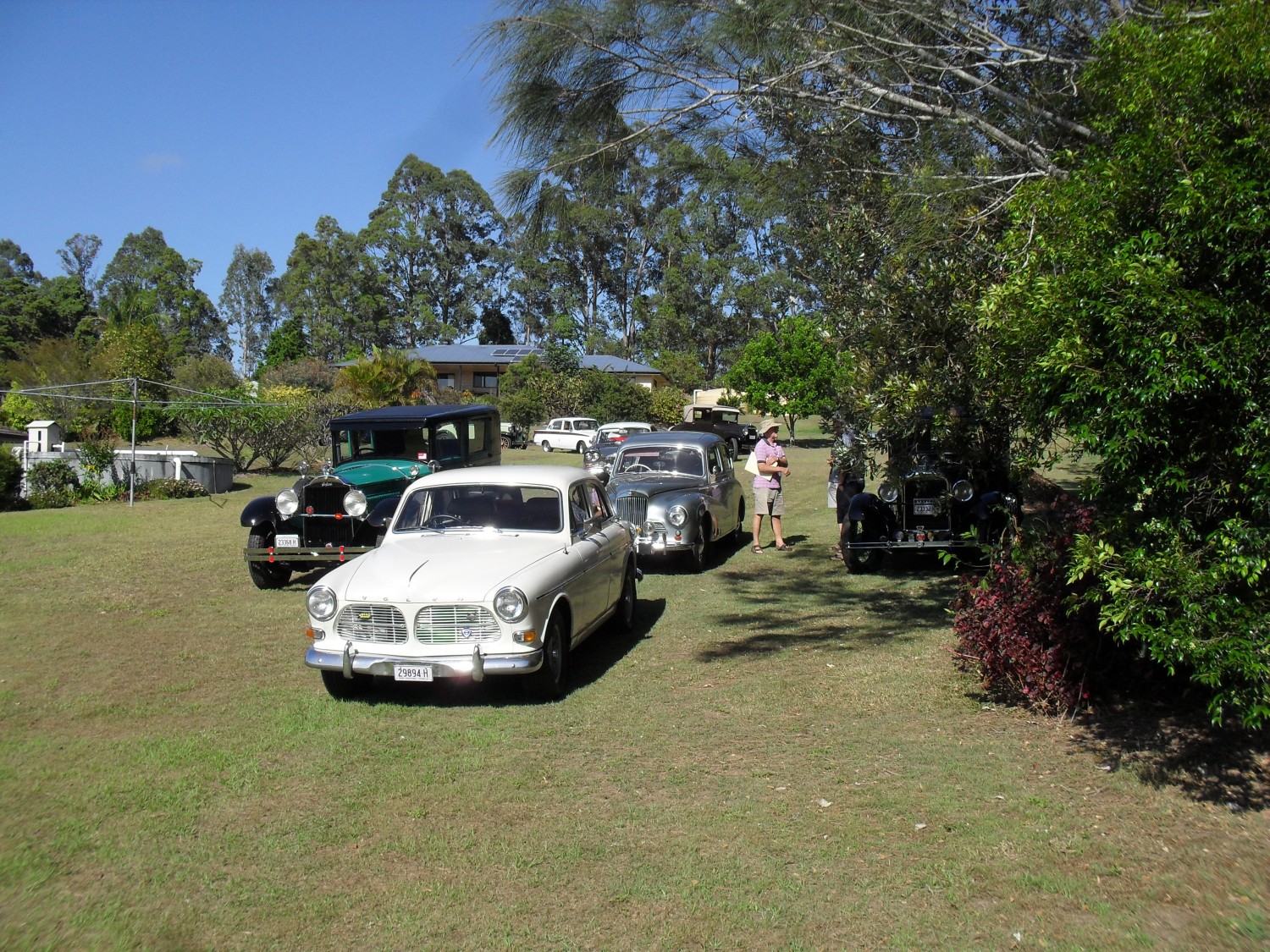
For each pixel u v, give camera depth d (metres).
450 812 4.82
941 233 7.31
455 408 13.48
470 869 4.22
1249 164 3.96
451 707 6.58
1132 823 4.42
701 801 4.89
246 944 3.65
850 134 7.92
